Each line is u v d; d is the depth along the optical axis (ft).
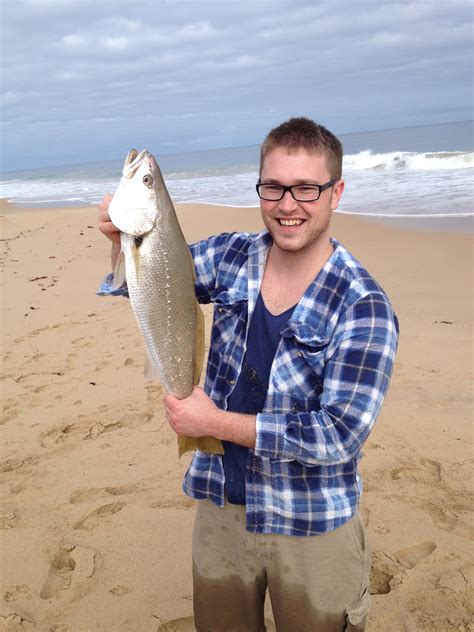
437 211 47.29
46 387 20.56
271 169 7.21
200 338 8.09
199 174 125.59
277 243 7.34
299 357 7.25
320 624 7.81
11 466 15.93
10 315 29.04
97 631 10.61
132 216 7.70
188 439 7.53
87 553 12.51
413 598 10.85
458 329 22.53
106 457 16.10
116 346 23.84
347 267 7.27
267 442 6.92
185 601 11.18
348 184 71.15
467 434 15.79
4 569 12.21
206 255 8.61
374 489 13.97
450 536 12.35
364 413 6.80
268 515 7.48
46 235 52.85
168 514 13.62
